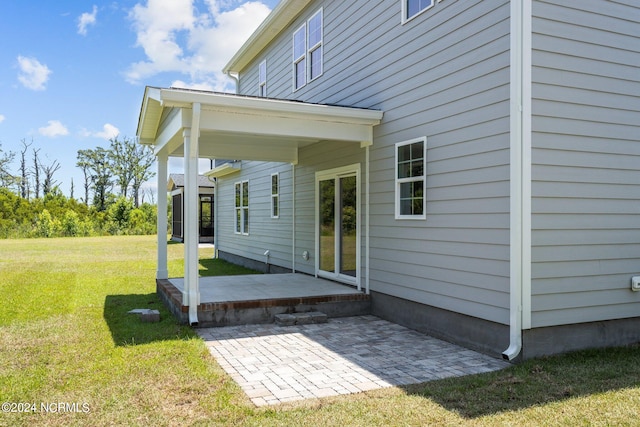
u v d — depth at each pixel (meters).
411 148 6.38
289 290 7.68
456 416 3.43
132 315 6.97
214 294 7.25
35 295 8.67
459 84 5.46
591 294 5.07
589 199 5.05
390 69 6.88
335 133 6.96
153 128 8.34
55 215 31.44
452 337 5.59
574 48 4.95
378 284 7.14
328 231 9.00
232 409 3.55
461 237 5.42
